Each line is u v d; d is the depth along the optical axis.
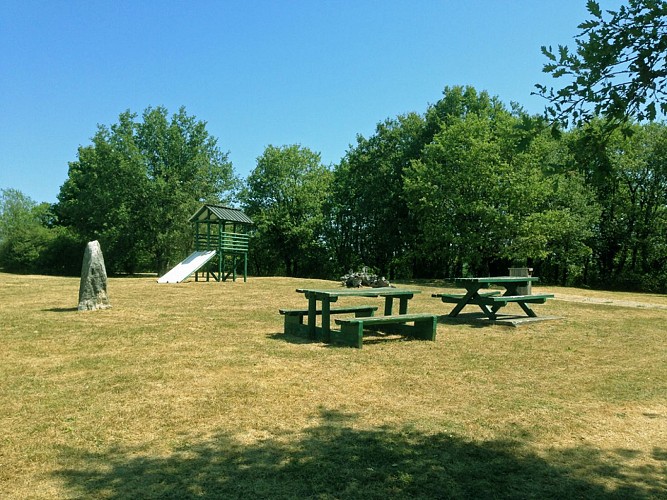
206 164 41.25
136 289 19.58
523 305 12.22
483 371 6.71
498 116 32.56
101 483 3.44
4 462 3.74
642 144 33.41
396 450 4.08
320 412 4.95
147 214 38.38
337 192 47.28
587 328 11.00
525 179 29.11
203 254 26.98
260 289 20.47
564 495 3.42
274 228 45.94
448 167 31.38
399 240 41.25
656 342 9.45
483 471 3.75
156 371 6.36
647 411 5.25
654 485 3.60
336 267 47.78
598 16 2.85
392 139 41.84
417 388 5.83
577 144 3.13
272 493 3.34
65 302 14.14
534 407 5.26
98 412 4.83
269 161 46.62
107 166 38.66
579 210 31.75
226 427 4.50
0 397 5.25
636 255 37.66
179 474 3.59
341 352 7.64
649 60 2.77
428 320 8.89
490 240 30.08
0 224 50.12
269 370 6.50
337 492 3.37
